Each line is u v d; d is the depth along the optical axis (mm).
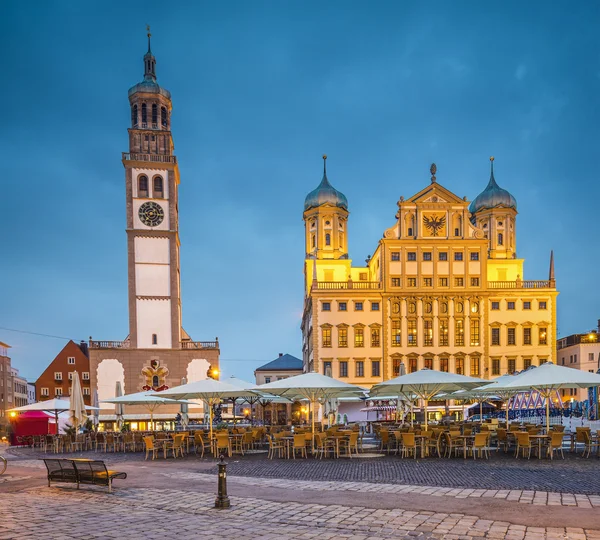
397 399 42125
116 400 34969
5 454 35312
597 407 52500
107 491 16578
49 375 85250
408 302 72750
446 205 74500
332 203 90312
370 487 16562
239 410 88312
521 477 18188
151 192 71062
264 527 11938
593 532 11117
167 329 69812
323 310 72312
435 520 12227
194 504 14477
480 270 73438
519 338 72750
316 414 72125
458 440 26812
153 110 73625
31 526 12273
